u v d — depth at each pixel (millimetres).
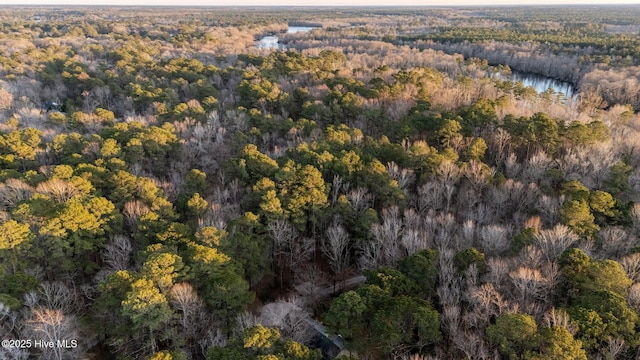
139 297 43375
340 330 45156
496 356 38969
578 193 61031
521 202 67875
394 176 73500
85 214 56438
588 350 38594
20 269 52250
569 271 46844
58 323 42281
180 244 56812
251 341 38625
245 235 59125
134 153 81812
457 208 71312
